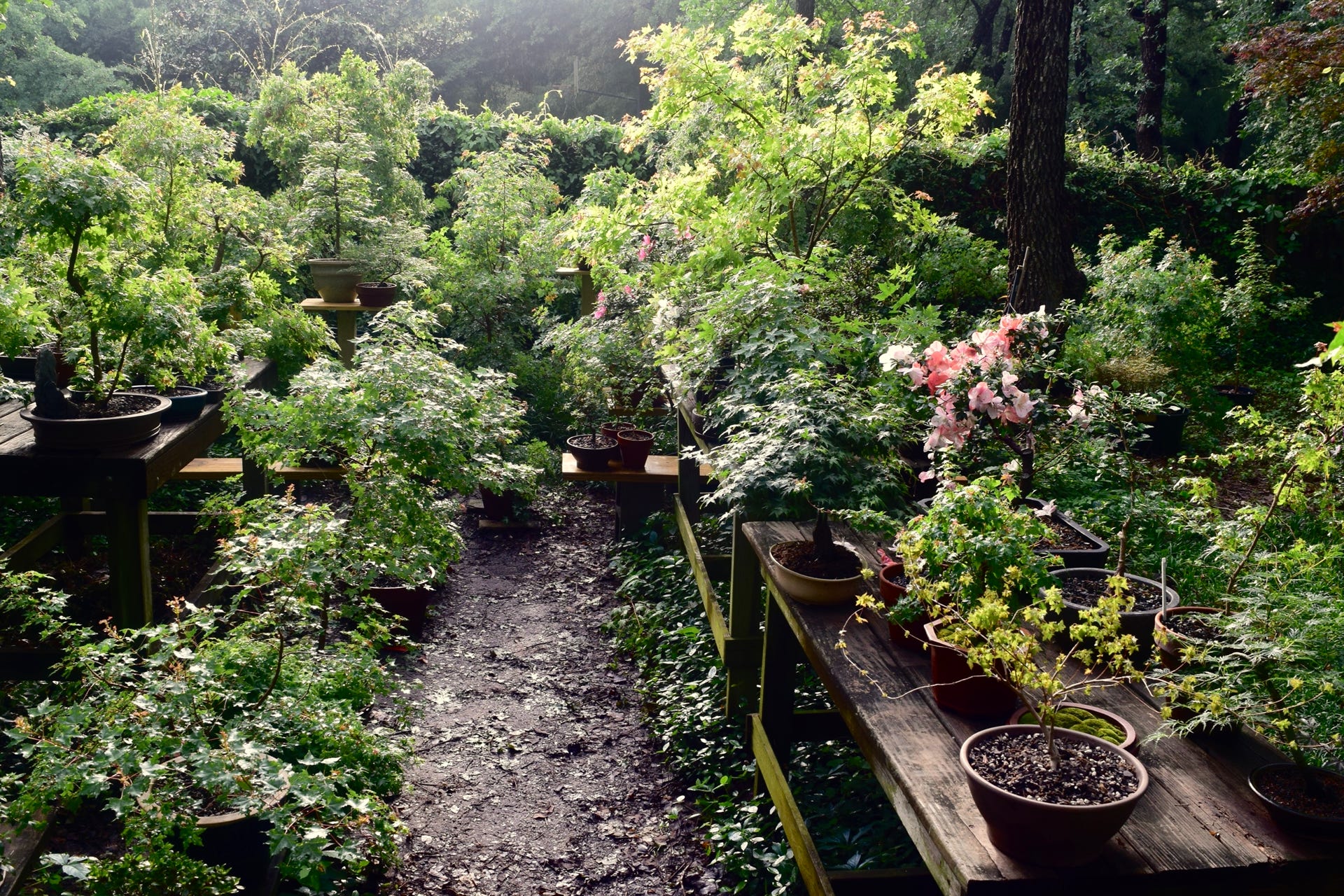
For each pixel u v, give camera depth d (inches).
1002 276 330.6
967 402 111.7
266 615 110.9
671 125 266.7
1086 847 57.4
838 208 241.3
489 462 170.4
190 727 88.6
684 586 203.6
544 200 370.0
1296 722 69.8
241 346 193.9
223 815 96.7
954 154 425.1
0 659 134.2
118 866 77.3
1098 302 339.9
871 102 227.8
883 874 95.1
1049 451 136.3
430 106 450.0
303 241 312.0
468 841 126.9
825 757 139.8
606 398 255.1
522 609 207.5
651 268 227.0
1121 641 69.2
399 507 153.0
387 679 122.6
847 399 124.6
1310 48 350.9
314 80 357.7
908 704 80.2
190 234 240.7
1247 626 75.0
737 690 150.3
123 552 135.7
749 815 127.0
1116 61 689.6
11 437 137.3
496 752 150.2
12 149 132.7
